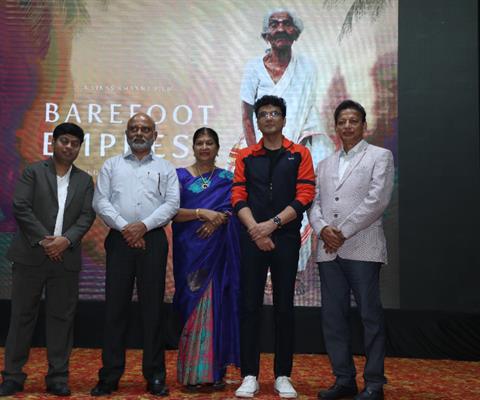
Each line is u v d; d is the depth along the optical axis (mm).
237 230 3023
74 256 2854
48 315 2852
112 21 4688
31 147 4629
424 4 4648
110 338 2793
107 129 4652
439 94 4590
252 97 4664
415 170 4555
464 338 4332
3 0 4684
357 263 2754
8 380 2787
